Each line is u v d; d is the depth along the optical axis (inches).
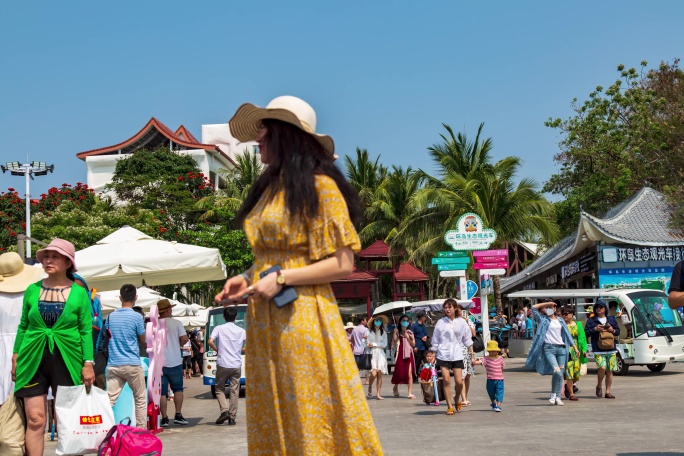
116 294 717.9
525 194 1555.1
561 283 1541.6
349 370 112.9
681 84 1685.5
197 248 573.9
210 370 842.2
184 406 740.0
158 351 487.5
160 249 557.6
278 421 113.0
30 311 273.9
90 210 1859.0
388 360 1170.6
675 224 1252.5
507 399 670.5
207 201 1961.1
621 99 1706.4
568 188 1782.7
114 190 2103.8
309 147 116.3
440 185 1628.9
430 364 655.1
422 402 682.8
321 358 112.2
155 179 2036.2
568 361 626.2
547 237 1558.8
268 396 114.0
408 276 1641.2
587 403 603.5
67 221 1727.4
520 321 1403.8
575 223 1708.9
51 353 271.6
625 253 1247.5
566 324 652.7
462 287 1237.7
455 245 1246.3
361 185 2058.3
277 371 113.6
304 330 112.1
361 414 112.0
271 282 111.5
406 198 1930.4
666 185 1496.1
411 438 428.8
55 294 276.2
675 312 919.0
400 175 1983.3
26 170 1496.1
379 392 748.6
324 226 112.9
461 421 510.0
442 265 1239.5
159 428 490.0
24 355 269.9
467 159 1612.9
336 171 117.5
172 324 547.5
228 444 427.8
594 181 1668.3
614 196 1654.8
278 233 114.2
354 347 779.4
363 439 111.3
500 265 1219.2
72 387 275.9
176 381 548.1
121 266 534.9
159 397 491.2
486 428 463.5
